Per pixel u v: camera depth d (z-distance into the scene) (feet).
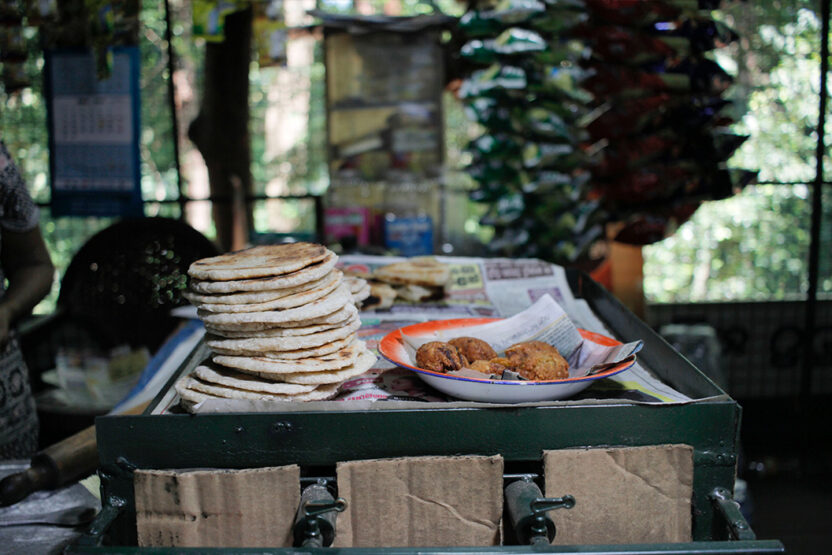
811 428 13.67
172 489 3.99
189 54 15.26
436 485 4.04
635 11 7.92
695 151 8.36
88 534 3.75
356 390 4.76
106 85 11.52
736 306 13.94
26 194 6.76
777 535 10.51
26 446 6.94
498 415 4.06
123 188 11.81
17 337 6.89
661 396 4.55
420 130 12.91
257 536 4.05
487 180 8.52
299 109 17.19
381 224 12.99
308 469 4.44
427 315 6.58
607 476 4.09
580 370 5.05
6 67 10.23
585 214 8.53
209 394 4.25
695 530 4.19
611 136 8.26
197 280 4.52
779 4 13.10
